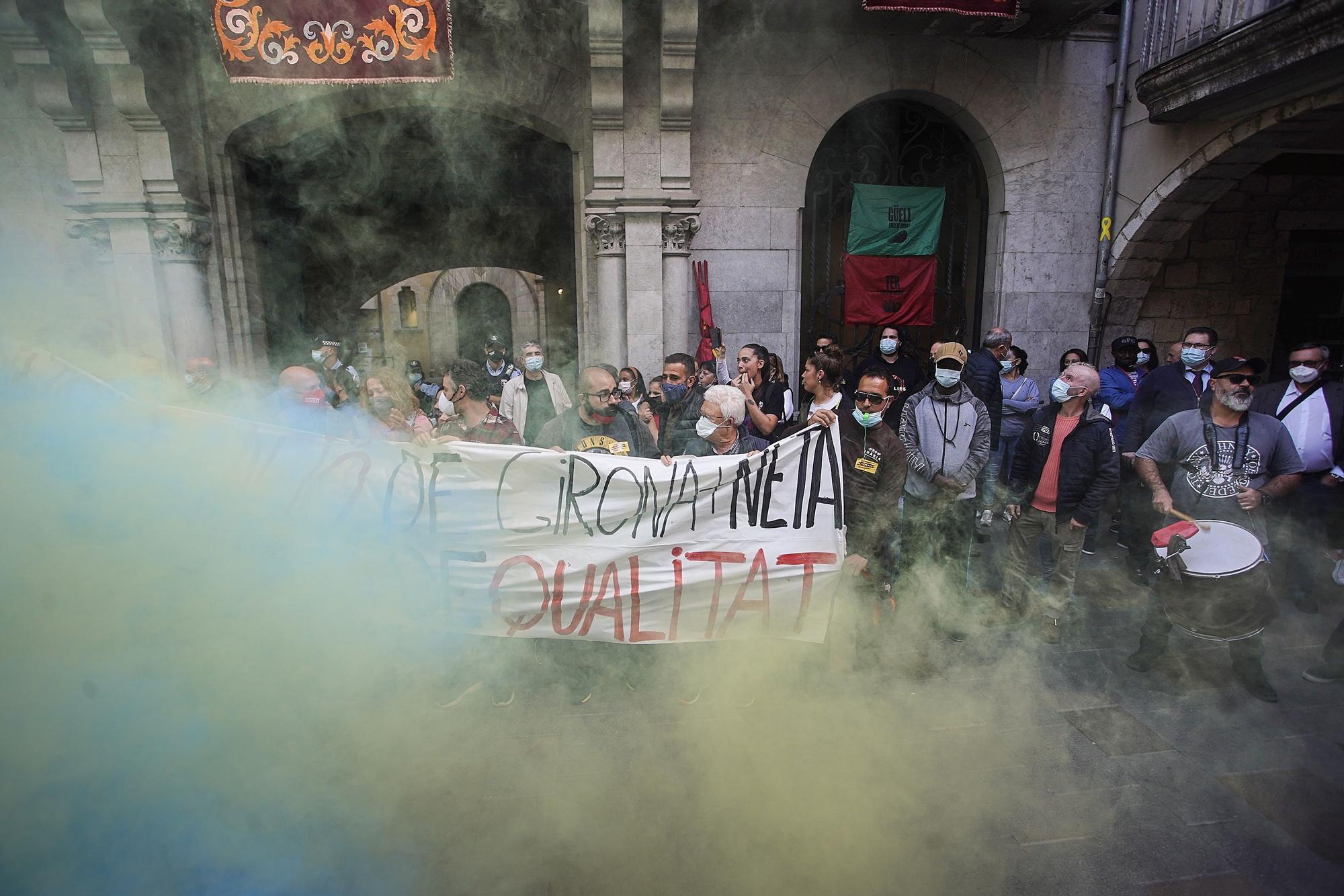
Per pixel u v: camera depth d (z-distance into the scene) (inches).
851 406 129.0
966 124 242.2
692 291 235.0
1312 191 264.2
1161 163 224.7
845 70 227.8
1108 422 132.9
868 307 250.4
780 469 108.3
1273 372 280.4
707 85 224.7
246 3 189.2
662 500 107.3
